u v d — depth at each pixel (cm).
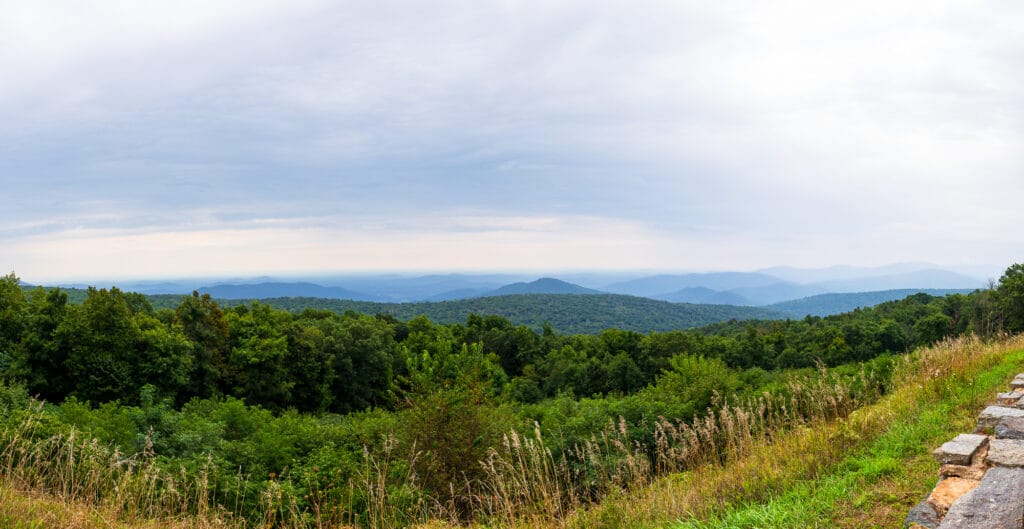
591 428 1227
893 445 616
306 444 1366
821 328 7394
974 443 517
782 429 796
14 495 657
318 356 4312
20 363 2289
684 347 6394
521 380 5484
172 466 929
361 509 877
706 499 582
